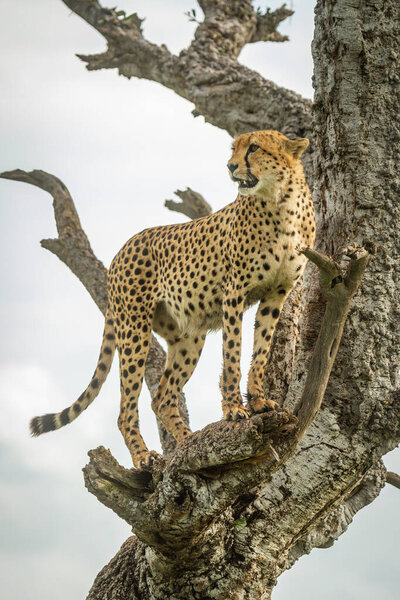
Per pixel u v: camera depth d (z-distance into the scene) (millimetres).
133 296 13375
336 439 10570
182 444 10266
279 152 11469
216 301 12586
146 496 10312
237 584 10812
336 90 11031
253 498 10953
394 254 10789
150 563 10984
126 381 13242
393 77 10945
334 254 10742
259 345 11641
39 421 13625
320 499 10711
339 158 11000
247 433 9445
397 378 10719
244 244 11602
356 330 10633
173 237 13180
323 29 11188
